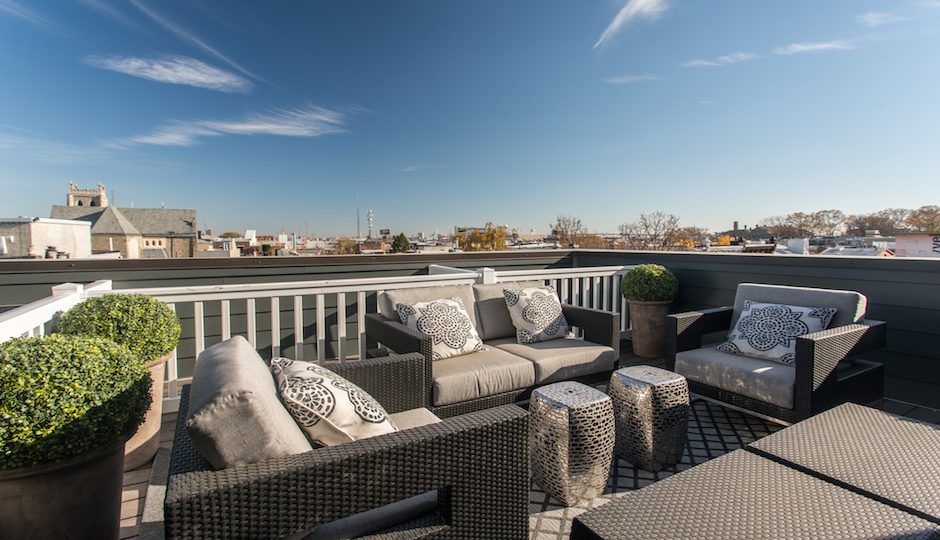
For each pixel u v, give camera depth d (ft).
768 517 3.56
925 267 9.92
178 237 162.81
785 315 9.20
